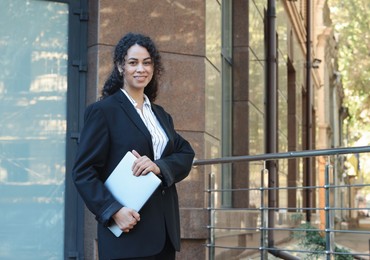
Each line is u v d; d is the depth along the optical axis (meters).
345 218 33.94
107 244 4.41
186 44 8.43
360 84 42.47
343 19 38.88
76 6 8.12
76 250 7.88
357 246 20.70
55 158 7.93
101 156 4.46
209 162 7.89
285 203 17.61
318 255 10.02
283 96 17.52
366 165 49.84
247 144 11.72
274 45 14.21
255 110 12.45
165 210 4.54
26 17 8.01
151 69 4.64
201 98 8.46
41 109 7.95
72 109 8.02
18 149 7.85
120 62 4.64
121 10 8.09
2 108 7.86
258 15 13.05
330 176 7.11
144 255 4.39
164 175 4.49
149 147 4.55
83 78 8.09
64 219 7.88
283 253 10.96
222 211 9.18
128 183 4.39
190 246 8.09
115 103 4.55
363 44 39.19
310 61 24.06
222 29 11.26
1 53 7.91
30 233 7.78
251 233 10.43
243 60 11.86
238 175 11.60
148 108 4.73
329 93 37.69
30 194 7.82
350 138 51.44
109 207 4.32
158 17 8.29
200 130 8.43
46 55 8.02
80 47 8.10
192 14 8.48
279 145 16.75
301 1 22.89
